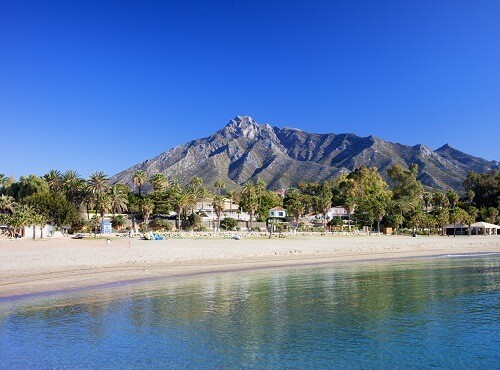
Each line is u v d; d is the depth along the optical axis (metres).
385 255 71.69
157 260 52.25
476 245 94.12
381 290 35.56
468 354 19.83
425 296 33.06
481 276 44.69
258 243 79.00
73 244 71.44
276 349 20.36
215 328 23.77
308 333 22.88
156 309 28.08
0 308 27.95
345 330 23.50
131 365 18.42
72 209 109.88
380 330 23.50
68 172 132.50
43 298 31.03
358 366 18.34
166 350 20.23
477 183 177.25
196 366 18.31
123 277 40.41
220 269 48.56
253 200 137.88
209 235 100.56
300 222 147.38
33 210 96.25
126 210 134.88
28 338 21.91
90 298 31.22
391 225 133.88
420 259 66.06
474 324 24.81
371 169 194.88
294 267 52.38
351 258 65.44
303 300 31.28
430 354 19.81
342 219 149.38
